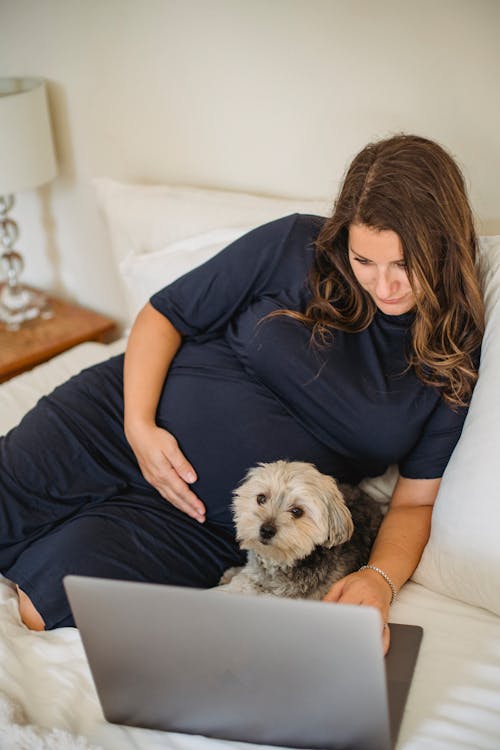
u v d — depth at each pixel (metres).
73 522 1.64
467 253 1.50
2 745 1.20
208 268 1.81
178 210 2.28
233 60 2.26
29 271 3.37
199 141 2.48
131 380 1.79
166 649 1.18
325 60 2.07
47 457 1.74
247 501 1.57
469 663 1.37
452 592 1.52
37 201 3.15
